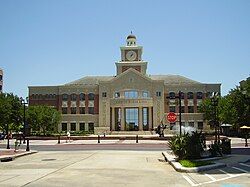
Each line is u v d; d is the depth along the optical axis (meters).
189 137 23.64
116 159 26.47
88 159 26.67
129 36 103.00
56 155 31.45
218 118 60.62
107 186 14.02
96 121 97.88
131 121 92.44
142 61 99.25
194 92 97.38
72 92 99.38
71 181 15.40
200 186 13.84
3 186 14.20
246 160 23.50
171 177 16.44
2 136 73.94
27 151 35.19
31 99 100.19
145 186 13.94
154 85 94.88
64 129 98.44
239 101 34.00
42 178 16.42
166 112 96.31
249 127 37.56
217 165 19.83
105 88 96.12
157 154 31.45
